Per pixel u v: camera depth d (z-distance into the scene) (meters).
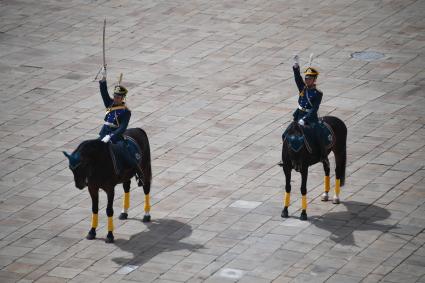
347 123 64.50
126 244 49.03
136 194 55.59
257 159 59.56
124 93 50.06
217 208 53.12
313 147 50.50
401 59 76.06
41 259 47.44
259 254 47.62
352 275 45.16
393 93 69.62
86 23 85.31
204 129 64.25
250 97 69.44
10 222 51.72
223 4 90.00
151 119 65.88
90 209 53.50
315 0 91.00
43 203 54.16
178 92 70.50
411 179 56.12
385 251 47.62
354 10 87.69
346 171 57.44
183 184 56.28
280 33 82.12
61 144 62.22
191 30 83.19
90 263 47.00
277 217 51.88
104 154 47.91
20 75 74.06
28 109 67.81
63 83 72.50
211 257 47.41
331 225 50.75
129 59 77.06
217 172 57.81
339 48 78.50
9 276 45.62
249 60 76.56
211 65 75.56
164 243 49.06
